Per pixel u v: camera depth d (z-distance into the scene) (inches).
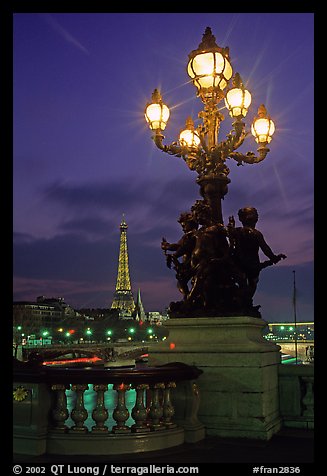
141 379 373.7
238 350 424.8
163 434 380.2
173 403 409.7
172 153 504.4
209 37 495.5
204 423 424.2
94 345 4800.7
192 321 452.4
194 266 470.3
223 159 495.2
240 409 419.2
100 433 366.0
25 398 369.4
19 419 369.7
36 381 364.2
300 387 473.1
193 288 464.8
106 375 368.2
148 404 402.9
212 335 446.6
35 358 390.3
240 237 468.8
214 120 497.0
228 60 493.7
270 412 438.3
